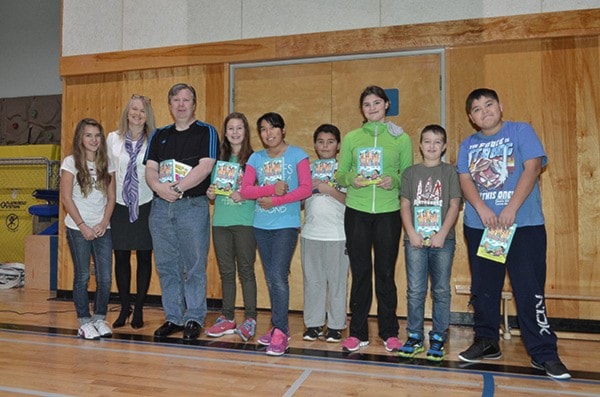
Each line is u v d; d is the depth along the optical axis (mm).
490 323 2580
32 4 6605
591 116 3479
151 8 4422
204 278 3016
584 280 3451
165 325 3053
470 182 2510
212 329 3027
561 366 2268
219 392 2020
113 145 3268
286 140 4109
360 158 2727
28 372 2271
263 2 4133
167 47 4348
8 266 5250
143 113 3250
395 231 2725
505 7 3611
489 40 3625
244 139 3094
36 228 5395
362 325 2771
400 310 3791
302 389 2064
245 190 2824
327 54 3975
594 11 3434
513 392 2061
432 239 2531
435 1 3756
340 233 2922
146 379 2182
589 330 3371
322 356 2600
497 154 2443
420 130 3826
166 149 2973
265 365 2418
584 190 3475
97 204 3004
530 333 2354
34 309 3928
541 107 3572
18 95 6590
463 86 3717
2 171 5859
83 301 3023
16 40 6645
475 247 2545
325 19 3988
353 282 2770
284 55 4051
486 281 2562
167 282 3064
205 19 4273
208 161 2908
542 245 2367
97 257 3059
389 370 2357
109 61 4496
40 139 6242
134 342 2861
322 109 4047
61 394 1983
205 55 4246
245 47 4148
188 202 2920
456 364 2484
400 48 3816
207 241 3021
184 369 2336
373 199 2713
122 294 3312
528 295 2342
